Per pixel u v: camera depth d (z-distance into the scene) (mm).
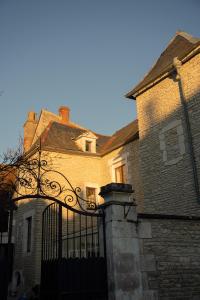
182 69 9703
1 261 5188
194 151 8789
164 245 5703
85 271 5305
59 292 5059
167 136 9875
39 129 18438
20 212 14406
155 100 10648
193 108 9078
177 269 5648
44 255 6324
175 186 9203
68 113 20500
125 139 14148
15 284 13047
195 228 6145
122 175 13828
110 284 5059
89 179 14656
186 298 5547
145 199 10180
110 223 5355
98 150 16391
